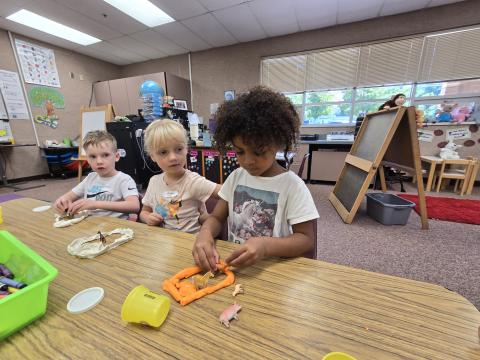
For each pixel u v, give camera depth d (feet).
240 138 1.92
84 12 10.79
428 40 11.07
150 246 1.85
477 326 1.02
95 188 3.92
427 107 11.75
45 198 9.93
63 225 2.29
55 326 1.10
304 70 13.60
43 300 1.15
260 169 2.17
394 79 11.96
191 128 10.04
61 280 1.44
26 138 13.33
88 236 2.05
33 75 13.42
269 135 1.88
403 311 1.12
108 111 11.13
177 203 3.31
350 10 10.89
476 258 5.10
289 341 0.98
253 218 2.38
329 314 1.12
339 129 13.51
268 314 1.13
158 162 3.23
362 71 12.44
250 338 1.00
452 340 0.96
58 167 14.24
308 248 1.91
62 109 14.96
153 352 0.95
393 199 7.47
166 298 1.15
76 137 15.74
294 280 1.39
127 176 4.03
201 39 13.93
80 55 15.84
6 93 12.39
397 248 5.56
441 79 11.22
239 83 15.23
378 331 1.02
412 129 5.92
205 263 1.53
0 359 0.95
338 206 7.97
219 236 2.48
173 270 1.53
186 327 1.07
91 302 1.24
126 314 1.09
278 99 2.07
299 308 1.16
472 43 10.48
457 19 10.47
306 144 12.18
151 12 11.09
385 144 6.22
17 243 1.59
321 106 13.78
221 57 15.34
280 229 2.28
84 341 1.02
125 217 3.71
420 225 6.82
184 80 16.17
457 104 11.10
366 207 7.96
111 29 12.44
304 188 2.26
